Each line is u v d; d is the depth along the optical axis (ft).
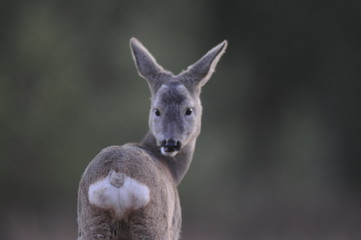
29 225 112.68
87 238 37.50
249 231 124.26
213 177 132.77
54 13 128.57
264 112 165.68
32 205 114.21
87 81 127.65
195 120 45.98
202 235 119.24
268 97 166.40
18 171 112.27
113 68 132.77
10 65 115.65
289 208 139.13
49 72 116.78
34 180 113.09
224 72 158.51
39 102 114.73
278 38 165.78
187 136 45.21
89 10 139.44
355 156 162.81
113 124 120.98
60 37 121.49
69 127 115.34
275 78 166.61
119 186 37.01
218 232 121.90
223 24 168.35
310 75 165.89
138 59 48.80
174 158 46.55
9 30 121.60
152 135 46.50
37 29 119.24
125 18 141.59
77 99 117.29
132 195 37.11
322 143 164.96
